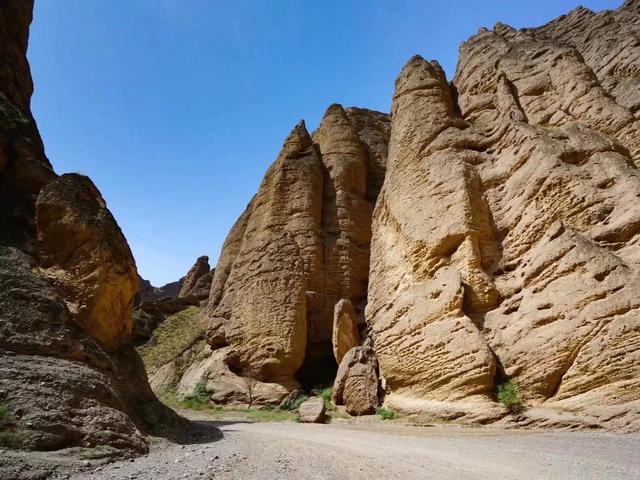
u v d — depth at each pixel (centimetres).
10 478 615
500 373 1545
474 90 2628
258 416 2112
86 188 1393
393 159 2498
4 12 2448
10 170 1466
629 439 1003
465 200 1962
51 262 1260
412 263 2066
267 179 3656
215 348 3095
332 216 3275
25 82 2536
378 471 709
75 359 1016
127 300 1395
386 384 1962
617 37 3000
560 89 2256
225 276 4041
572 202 1688
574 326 1394
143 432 1060
